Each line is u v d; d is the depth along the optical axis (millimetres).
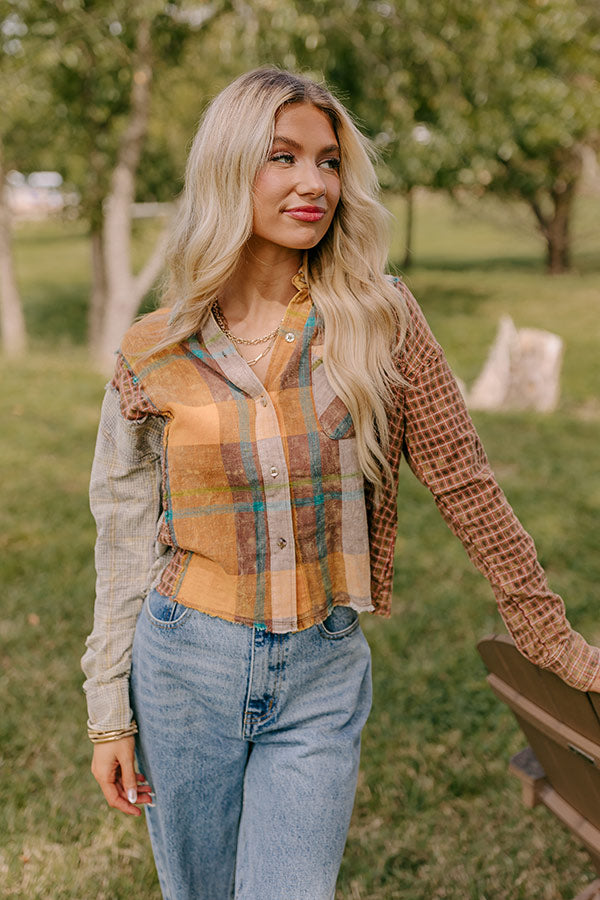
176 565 1406
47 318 16203
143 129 9891
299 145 1284
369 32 8914
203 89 10359
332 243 1362
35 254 29656
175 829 1502
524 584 1313
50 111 10695
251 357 1369
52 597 3715
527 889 2180
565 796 1609
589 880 2197
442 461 1337
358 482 1355
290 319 1341
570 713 1381
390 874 2238
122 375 1400
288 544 1333
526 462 5922
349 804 1408
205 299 1335
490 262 25031
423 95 9750
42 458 5859
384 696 3002
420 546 4355
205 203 1321
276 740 1403
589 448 6332
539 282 19672
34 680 3082
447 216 41000
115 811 2447
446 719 2867
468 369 10547
